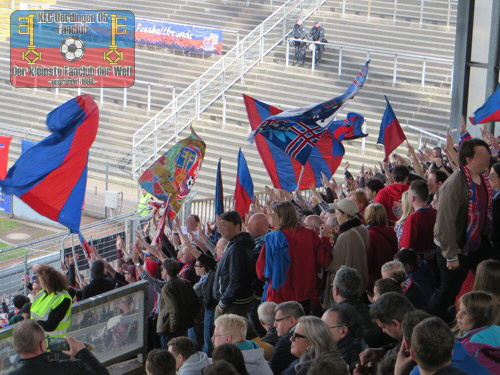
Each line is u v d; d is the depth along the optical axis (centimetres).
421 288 959
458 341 608
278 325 777
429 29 3975
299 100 3569
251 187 1336
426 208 967
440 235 873
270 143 1384
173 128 3469
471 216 877
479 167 866
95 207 3002
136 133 3384
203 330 1106
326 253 940
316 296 940
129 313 1050
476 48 2131
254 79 3678
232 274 956
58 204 1178
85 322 995
